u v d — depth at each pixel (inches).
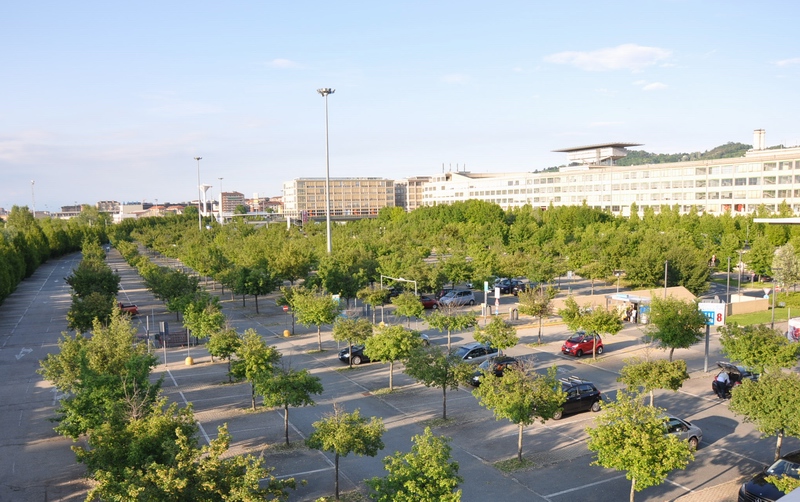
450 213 5885.8
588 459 975.6
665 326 1471.5
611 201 6801.2
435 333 2014.0
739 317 2252.7
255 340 1250.0
